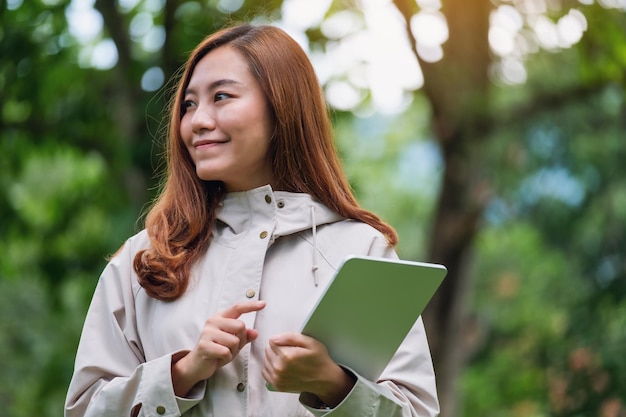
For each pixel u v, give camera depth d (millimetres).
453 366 8422
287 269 2709
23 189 11094
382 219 2871
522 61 8469
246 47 2793
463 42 7918
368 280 2387
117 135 8672
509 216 14188
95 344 2719
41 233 10234
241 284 2670
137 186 7457
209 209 2811
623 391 10234
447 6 7801
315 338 2465
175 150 2842
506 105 9055
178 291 2680
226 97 2754
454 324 8461
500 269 15570
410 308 2475
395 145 20000
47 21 8133
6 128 8758
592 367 10359
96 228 10312
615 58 7949
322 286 2691
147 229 2795
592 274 13234
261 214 2756
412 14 7762
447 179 8312
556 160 13047
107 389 2598
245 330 2488
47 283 10211
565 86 8930
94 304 2775
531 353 14555
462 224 8305
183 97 2848
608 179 13078
